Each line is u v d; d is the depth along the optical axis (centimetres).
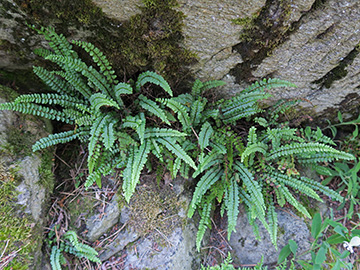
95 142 36
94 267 40
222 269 40
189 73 40
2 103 35
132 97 40
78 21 34
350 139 50
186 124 39
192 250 44
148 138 39
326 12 32
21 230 34
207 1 31
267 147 42
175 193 43
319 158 45
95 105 36
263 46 36
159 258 40
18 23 34
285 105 44
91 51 34
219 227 49
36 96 35
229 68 39
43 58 39
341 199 43
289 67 39
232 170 44
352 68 38
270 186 45
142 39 35
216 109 41
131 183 37
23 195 35
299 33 34
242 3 31
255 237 48
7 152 35
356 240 36
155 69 38
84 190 41
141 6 31
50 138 37
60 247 38
